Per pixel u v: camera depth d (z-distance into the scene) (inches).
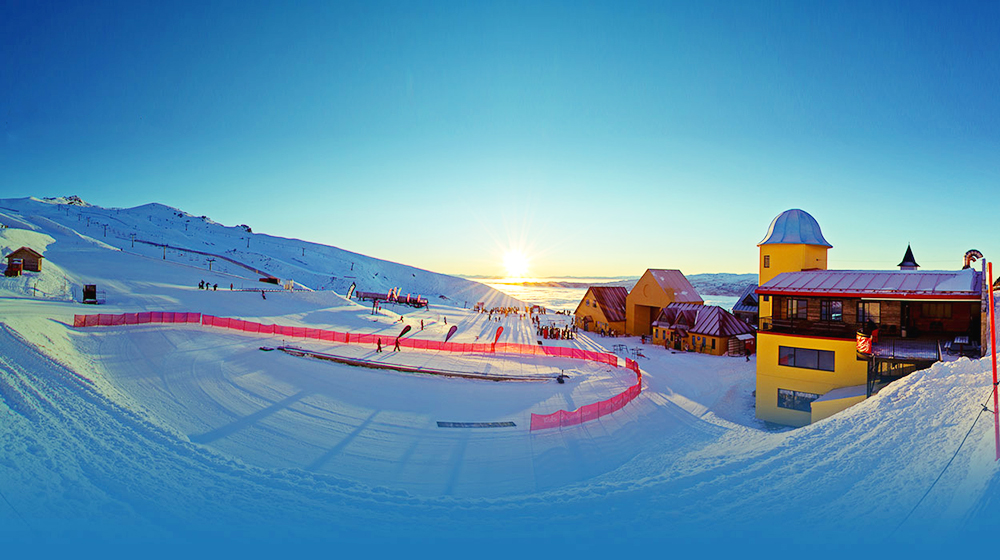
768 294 1137.4
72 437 645.9
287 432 933.8
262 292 2903.5
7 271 2191.2
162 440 711.1
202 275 3499.0
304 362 1497.3
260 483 571.5
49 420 703.1
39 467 523.2
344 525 438.3
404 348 1895.9
